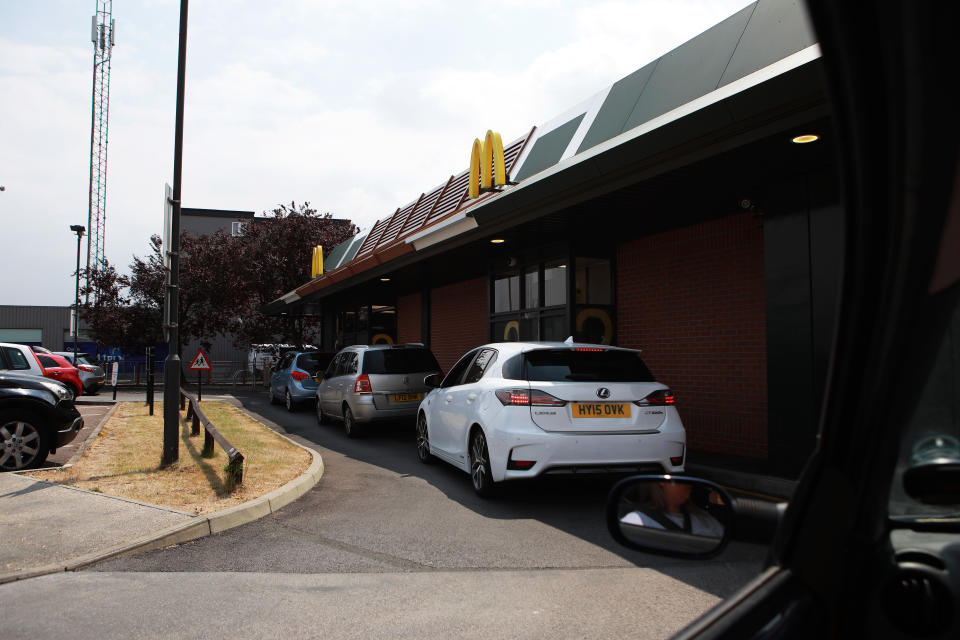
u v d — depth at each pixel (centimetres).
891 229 73
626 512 156
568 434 599
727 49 710
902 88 65
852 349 85
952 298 74
